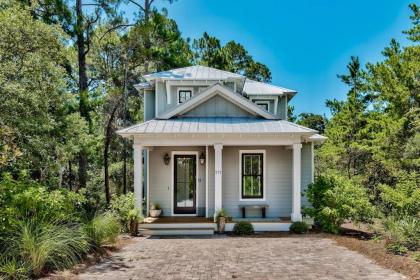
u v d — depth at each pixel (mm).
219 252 10156
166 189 16203
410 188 12523
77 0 19703
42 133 13734
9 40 10875
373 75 25250
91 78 27203
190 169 16375
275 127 14406
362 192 13812
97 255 9383
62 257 8055
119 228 12406
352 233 13680
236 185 15930
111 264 8664
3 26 10688
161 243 11734
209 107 15984
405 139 17609
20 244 7465
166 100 18031
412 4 20062
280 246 11055
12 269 6785
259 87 19562
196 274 7762
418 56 18812
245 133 13836
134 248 10820
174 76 18016
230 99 15875
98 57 25734
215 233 13805
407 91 18391
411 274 7590
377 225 13977
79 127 16672
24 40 11219
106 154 22656
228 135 14117
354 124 27641
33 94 11672
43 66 11984
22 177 9906
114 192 27250
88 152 20109
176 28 25031
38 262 7250
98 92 23406
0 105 10906
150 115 18875
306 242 11742
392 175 17297
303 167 16703
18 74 11516
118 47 23406
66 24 18469
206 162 15875
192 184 16344
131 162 28312
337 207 13344
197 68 19844
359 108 28375
